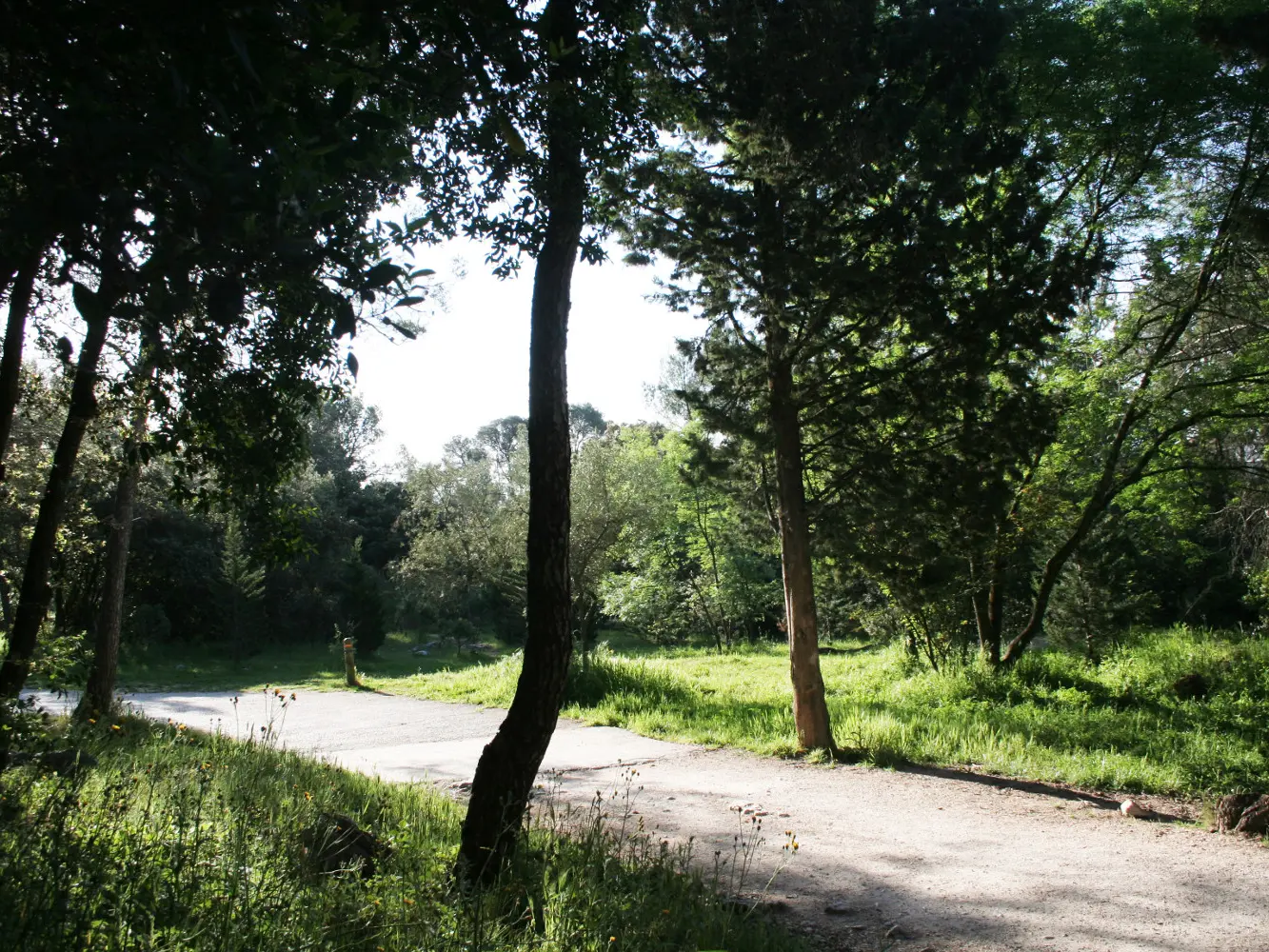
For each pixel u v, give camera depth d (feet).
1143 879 20.99
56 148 7.57
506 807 17.89
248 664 107.14
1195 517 63.57
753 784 32.17
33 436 43.75
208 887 12.62
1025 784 31.99
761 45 31.07
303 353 16.89
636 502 95.76
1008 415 39.29
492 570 108.47
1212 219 54.08
